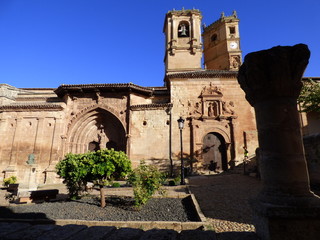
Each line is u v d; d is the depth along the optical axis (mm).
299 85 3314
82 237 3059
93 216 6891
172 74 22719
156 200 9148
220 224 5648
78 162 8531
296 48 3266
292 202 2812
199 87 22531
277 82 3219
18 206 8766
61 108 22266
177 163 19719
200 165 19797
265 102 3391
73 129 22453
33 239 2955
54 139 21453
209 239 2943
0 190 16156
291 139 3158
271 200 2949
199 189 11508
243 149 20469
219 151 21109
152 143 20766
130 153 20562
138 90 22938
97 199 10055
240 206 7453
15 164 20938
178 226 5492
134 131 21297
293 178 2994
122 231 3314
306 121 21031
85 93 23234
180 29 29188
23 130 21984
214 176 17312
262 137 3369
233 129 20844
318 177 9812
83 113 22531
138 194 7668
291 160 3066
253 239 2910
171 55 27297
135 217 6641
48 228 3402
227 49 31656
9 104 24469
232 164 20094
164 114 21578
